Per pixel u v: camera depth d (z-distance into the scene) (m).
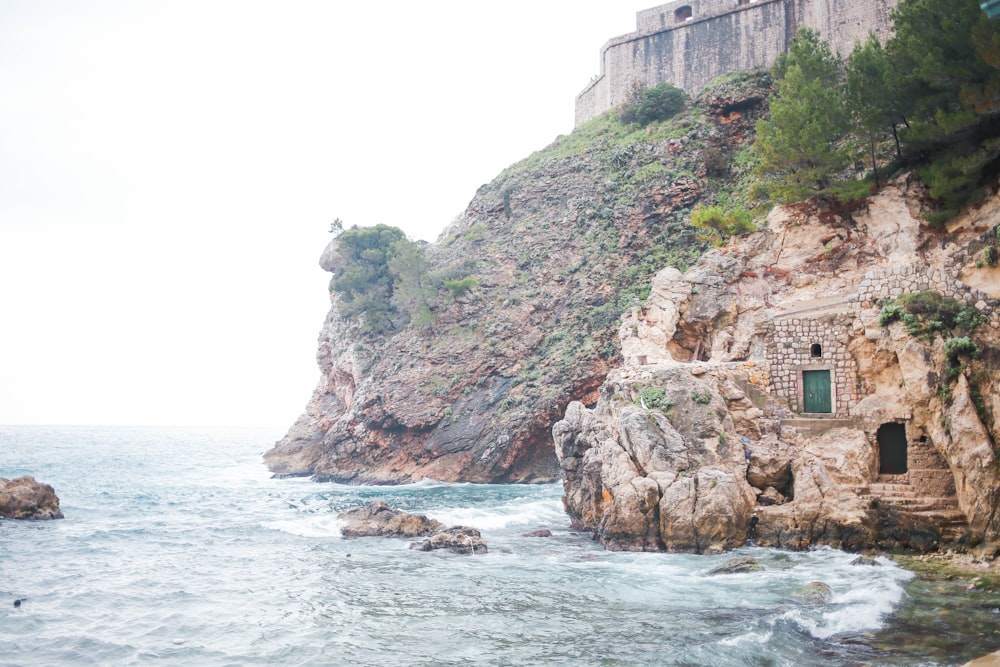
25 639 22.25
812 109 42.88
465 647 21.14
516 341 80.25
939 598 24.39
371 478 82.00
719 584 27.00
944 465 32.66
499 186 96.38
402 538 38.16
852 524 32.03
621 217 80.69
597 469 38.28
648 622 22.84
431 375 82.06
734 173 77.25
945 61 37.12
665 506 33.12
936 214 37.88
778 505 34.09
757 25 83.62
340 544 36.78
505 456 74.00
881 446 34.91
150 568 31.59
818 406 37.31
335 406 98.00
